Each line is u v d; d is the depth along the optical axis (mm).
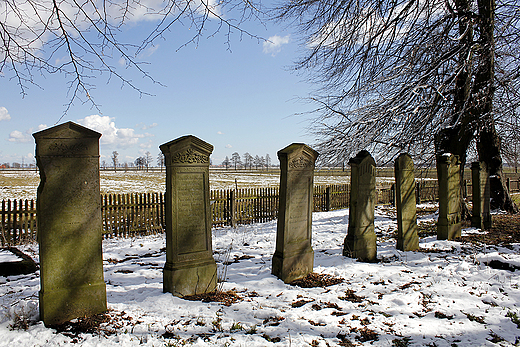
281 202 5270
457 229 8148
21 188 26734
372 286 4832
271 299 4293
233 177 56938
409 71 9164
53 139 3484
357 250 6488
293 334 3254
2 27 3900
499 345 3064
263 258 6594
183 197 4527
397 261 6266
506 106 8641
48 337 3105
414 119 9375
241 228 10305
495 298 4223
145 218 9383
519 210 12242
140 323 3473
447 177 7820
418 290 4590
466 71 8945
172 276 4340
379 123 8930
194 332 3277
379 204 16859
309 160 5570
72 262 3600
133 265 6172
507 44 8500
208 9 4391
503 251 6621
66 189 3570
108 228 8695
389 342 3143
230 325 3461
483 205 9195
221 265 6109
